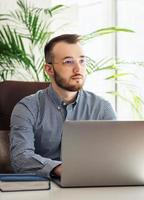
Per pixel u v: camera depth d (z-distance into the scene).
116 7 3.77
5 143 1.99
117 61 3.59
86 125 1.23
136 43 3.74
